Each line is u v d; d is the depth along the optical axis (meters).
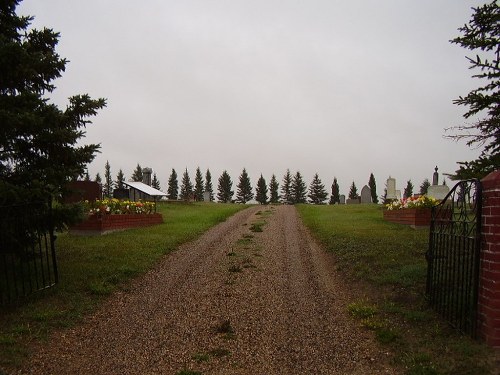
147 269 9.43
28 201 7.16
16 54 7.18
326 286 8.35
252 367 5.05
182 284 8.45
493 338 4.81
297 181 88.94
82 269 8.80
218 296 7.69
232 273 9.26
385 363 5.09
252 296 7.70
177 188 93.19
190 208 26.19
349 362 5.16
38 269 8.61
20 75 7.55
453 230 6.17
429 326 5.86
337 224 16.09
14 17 8.29
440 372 4.65
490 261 4.88
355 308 6.80
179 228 15.50
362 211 22.95
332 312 6.89
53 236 7.75
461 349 4.96
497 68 7.78
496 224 4.84
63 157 8.29
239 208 27.52
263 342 5.74
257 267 9.82
